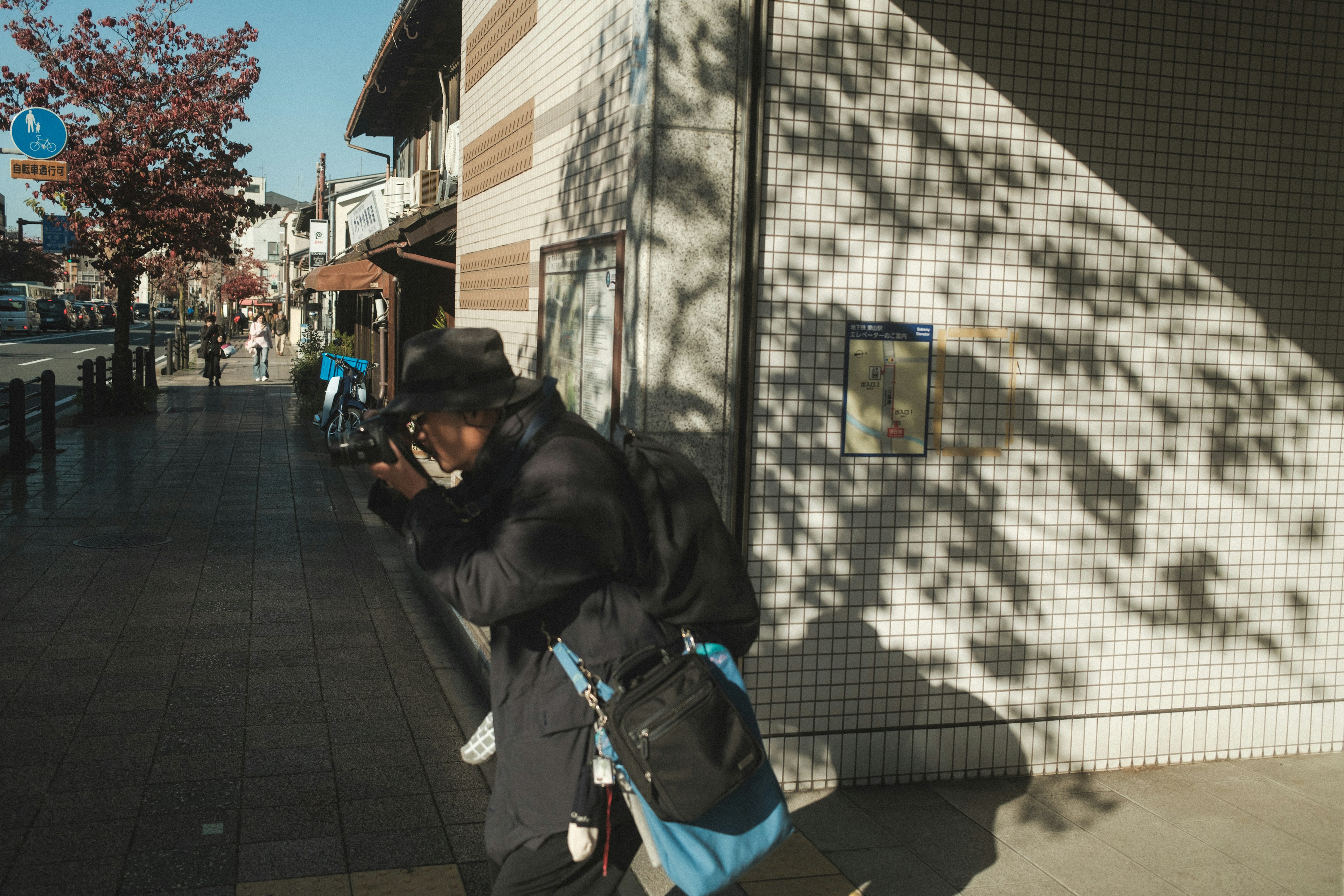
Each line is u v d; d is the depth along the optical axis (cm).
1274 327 435
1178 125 417
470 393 206
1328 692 457
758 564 395
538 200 559
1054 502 420
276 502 1028
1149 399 425
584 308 462
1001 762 426
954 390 407
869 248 394
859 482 401
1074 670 429
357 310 2217
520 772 209
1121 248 417
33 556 764
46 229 1827
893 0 387
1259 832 384
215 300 7188
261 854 353
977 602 416
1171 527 432
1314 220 433
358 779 415
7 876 330
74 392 2288
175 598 669
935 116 395
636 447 219
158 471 1210
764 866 353
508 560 193
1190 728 443
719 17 376
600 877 217
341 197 3481
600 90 444
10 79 1795
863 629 407
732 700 212
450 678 538
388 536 890
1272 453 439
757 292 385
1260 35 421
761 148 379
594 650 204
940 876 349
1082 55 405
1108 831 384
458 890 335
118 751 431
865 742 412
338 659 562
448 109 1611
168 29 1894
